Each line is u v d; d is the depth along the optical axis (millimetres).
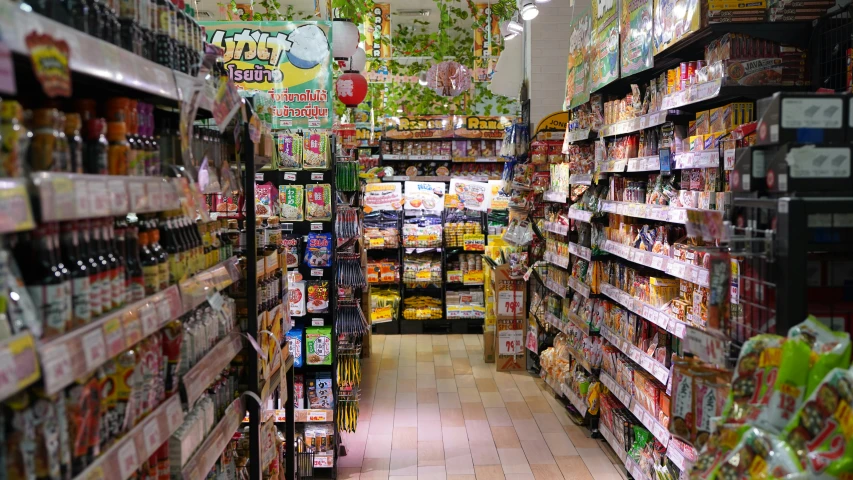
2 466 1286
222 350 2650
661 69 4793
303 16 11984
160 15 2162
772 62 3369
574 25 6293
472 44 12445
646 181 5020
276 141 5219
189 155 2186
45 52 1302
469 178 12203
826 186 1794
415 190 10555
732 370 1873
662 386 4297
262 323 3240
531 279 7969
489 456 5383
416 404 6734
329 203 5250
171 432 2014
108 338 1573
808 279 2062
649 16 4203
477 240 10281
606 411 5461
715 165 3389
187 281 2260
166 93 1979
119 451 1663
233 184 3006
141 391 1872
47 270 1429
